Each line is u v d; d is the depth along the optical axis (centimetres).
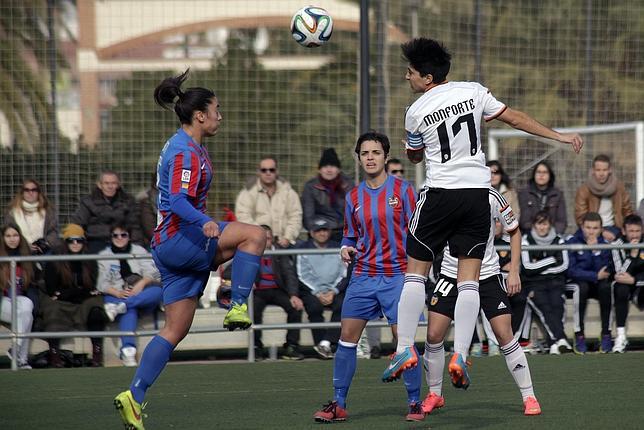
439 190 1770
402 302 1805
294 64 5338
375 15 5072
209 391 2441
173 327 1769
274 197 3550
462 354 1739
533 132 1803
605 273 3164
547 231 3228
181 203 1683
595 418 1902
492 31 5094
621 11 5050
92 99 5159
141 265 3116
